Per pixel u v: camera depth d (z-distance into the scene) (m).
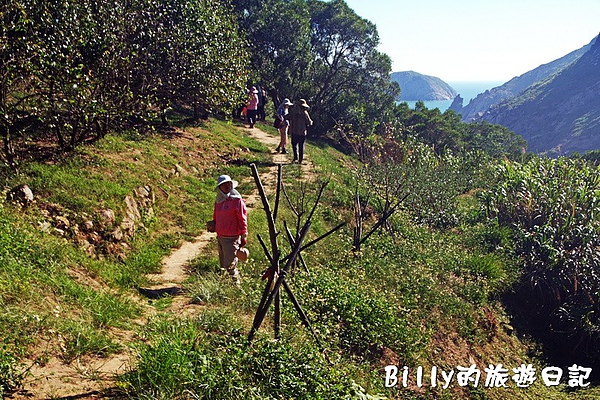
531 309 12.13
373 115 31.30
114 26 11.51
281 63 27.05
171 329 5.13
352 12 30.31
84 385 4.01
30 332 4.39
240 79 16.53
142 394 3.89
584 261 12.16
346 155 24.89
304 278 7.90
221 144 15.68
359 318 7.45
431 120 46.50
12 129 9.73
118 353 4.68
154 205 9.65
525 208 15.12
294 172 14.52
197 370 4.22
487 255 12.97
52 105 9.09
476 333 9.82
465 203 18.66
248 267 8.25
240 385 4.19
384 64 30.56
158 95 14.37
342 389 4.83
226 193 7.30
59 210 7.45
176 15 14.05
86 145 10.48
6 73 8.27
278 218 10.86
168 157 12.16
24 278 5.19
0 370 3.69
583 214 13.52
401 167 16.62
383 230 12.63
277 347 4.90
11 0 8.34
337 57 30.42
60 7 9.91
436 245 13.12
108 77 10.85
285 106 16.95
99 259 7.19
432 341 8.73
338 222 12.09
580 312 11.46
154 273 7.63
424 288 10.05
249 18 25.84
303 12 28.38
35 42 8.59
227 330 5.53
